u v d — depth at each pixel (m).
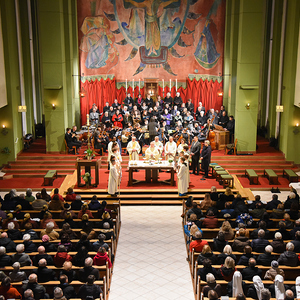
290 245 11.51
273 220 14.35
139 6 28.44
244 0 23.48
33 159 24.08
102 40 28.70
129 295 12.05
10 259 11.52
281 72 25.25
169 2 28.41
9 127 23.50
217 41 28.69
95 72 29.02
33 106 28.62
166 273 13.30
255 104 24.47
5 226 13.78
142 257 14.34
